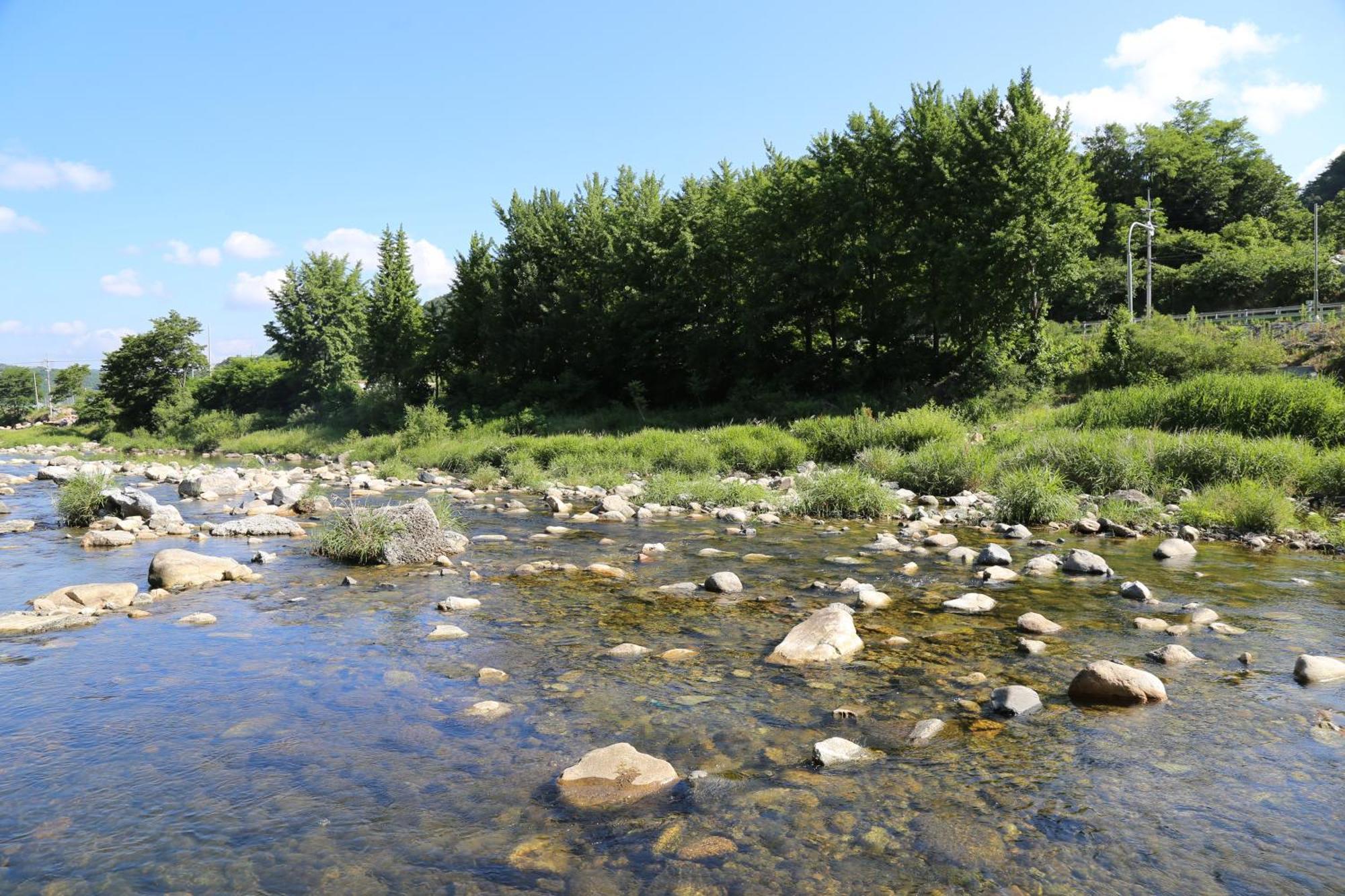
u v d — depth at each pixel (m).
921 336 33.28
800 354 35.50
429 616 6.46
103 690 4.68
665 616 6.42
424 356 46.41
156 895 2.64
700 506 13.88
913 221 30.75
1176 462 13.76
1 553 9.55
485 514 13.70
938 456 15.61
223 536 10.91
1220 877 2.68
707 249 36.34
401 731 4.06
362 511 9.38
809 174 33.41
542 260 44.94
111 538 9.98
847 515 12.68
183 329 60.47
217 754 3.78
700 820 3.13
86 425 68.06
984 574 7.66
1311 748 3.71
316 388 57.22
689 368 37.56
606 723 4.15
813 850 2.89
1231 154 72.00
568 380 39.81
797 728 4.06
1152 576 7.77
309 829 3.08
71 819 3.17
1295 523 10.58
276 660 5.27
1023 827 3.04
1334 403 15.77
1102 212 29.70
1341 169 93.62
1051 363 30.02
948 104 31.48
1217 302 53.62
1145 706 4.28
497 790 3.40
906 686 4.69
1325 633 5.67
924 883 2.68
